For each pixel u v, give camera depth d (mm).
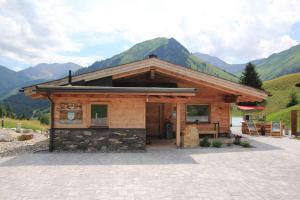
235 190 7754
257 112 60281
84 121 14117
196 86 18875
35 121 46500
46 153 13289
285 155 13086
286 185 8242
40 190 7652
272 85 83562
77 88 13086
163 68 16250
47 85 14188
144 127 14352
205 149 14727
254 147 15656
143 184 8242
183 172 9688
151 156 12602
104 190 7676
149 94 13688
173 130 19000
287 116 36188
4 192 7469
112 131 14211
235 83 17484
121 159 11875
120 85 17016
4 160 11633
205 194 7410
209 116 19406
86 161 11422
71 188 7836
